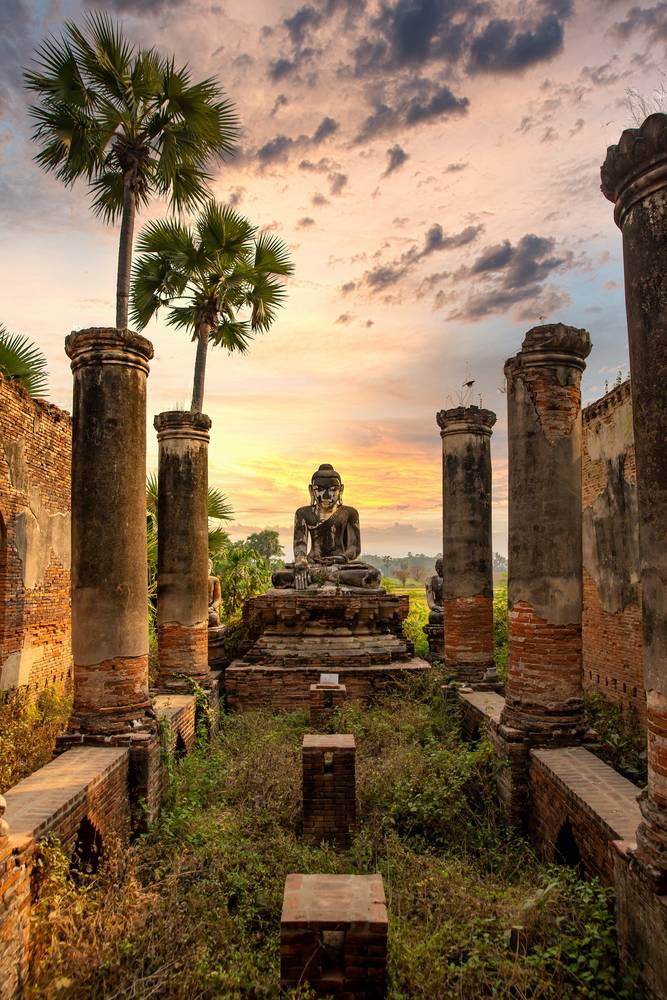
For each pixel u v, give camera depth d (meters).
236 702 15.07
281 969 4.74
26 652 14.14
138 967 5.30
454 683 13.81
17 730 10.50
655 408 5.43
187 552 13.70
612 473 14.52
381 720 12.24
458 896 6.53
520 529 9.55
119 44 11.38
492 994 5.25
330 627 16.36
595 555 15.63
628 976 5.44
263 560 23.44
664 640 5.35
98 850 7.32
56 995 4.89
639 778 8.84
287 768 9.95
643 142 5.39
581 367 9.70
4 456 13.22
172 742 9.65
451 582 14.71
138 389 9.60
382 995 4.70
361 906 4.94
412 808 8.60
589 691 15.77
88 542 9.12
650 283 5.48
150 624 18.94
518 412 9.70
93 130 11.49
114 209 12.62
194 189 13.02
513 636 9.51
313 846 8.17
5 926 4.79
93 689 8.91
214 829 7.96
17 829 5.91
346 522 19.16
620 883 5.77
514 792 8.84
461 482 14.78
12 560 13.54
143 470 9.62
